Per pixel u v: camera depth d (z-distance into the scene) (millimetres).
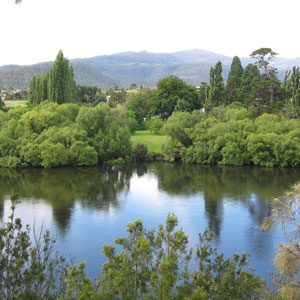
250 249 27719
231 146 64500
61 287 12766
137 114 105875
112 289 12117
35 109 74062
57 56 89688
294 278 11547
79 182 52062
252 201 40969
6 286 10914
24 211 37438
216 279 13008
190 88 112625
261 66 110000
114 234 31156
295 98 80938
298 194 12633
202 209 38156
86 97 130375
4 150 64688
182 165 67000
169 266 11914
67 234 30953
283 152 62906
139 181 52812
